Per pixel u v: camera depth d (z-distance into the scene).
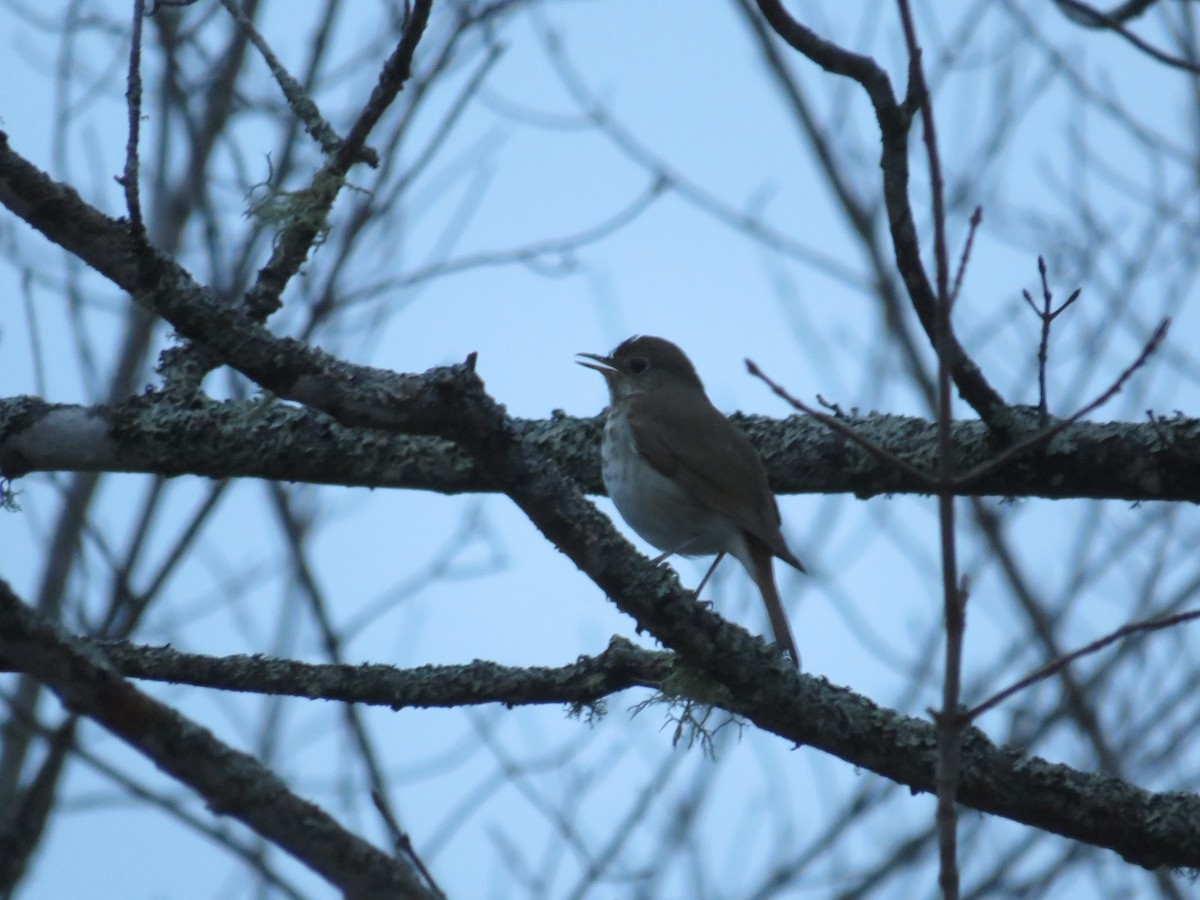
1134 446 9.38
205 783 5.71
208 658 8.50
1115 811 8.51
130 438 9.64
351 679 8.52
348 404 7.07
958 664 5.56
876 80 8.20
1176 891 11.59
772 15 8.16
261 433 9.64
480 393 7.06
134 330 13.16
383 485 9.80
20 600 5.66
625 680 8.63
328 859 5.71
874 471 10.06
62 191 7.34
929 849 12.09
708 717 8.51
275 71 9.32
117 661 8.42
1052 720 12.37
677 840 11.66
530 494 7.31
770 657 8.15
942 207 5.69
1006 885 11.93
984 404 9.46
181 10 13.76
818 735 8.33
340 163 9.06
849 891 11.86
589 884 11.20
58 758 10.66
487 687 8.67
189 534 12.05
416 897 5.65
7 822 11.03
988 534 13.03
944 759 5.52
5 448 9.74
